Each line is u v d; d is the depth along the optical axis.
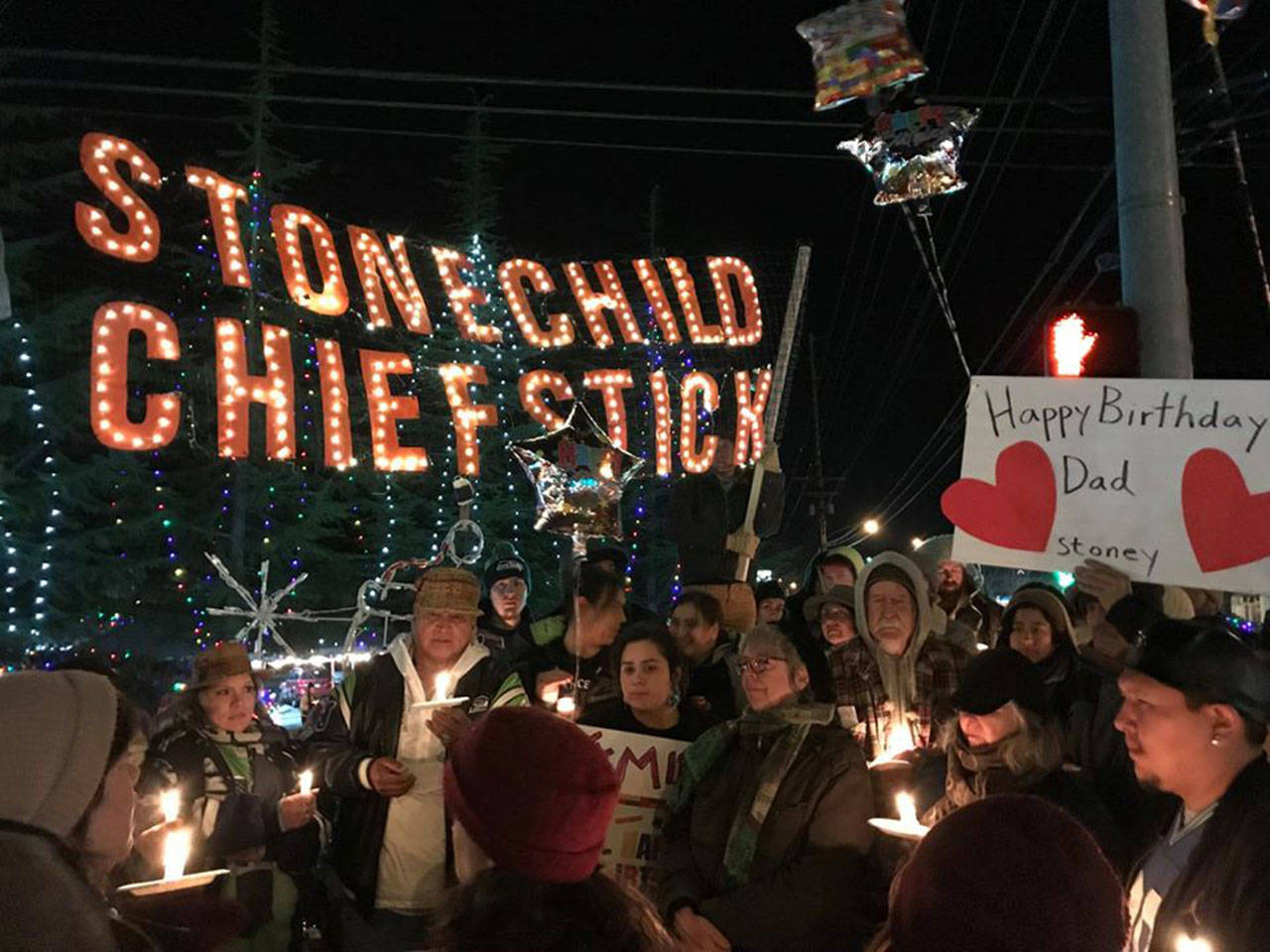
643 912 1.88
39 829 1.63
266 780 4.41
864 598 4.73
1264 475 3.52
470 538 13.41
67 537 16.84
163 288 20.02
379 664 4.68
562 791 1.81
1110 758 3.88
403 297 8.82
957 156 6.84
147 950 1.83
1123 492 3.70
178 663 16.64
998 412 3.91
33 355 16.69
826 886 3.49
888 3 6.25
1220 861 2.26
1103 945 1.34
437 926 1.80
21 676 1.78
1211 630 2.50
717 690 5.26
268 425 8.27
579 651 5.28
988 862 1.37
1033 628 4.72
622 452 6.72
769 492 7.48
